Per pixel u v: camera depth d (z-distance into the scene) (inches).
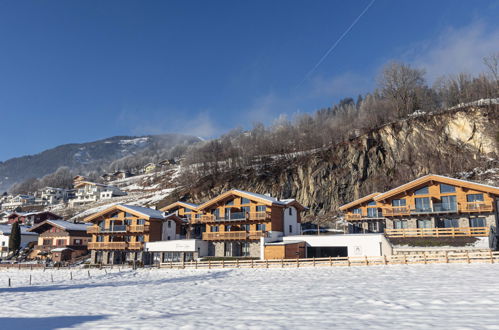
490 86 3617.1
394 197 1936.5
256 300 696.4
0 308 762.8
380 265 1352.1
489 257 1203.2
